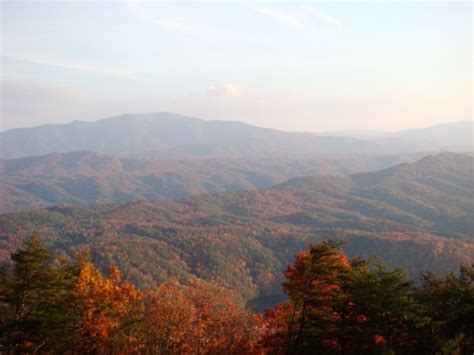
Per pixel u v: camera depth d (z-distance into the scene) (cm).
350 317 2248
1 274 2378
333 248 2308
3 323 2272
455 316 2259
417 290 2545
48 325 2322
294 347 2358
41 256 2333
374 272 2252
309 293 2277
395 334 2195
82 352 2803
